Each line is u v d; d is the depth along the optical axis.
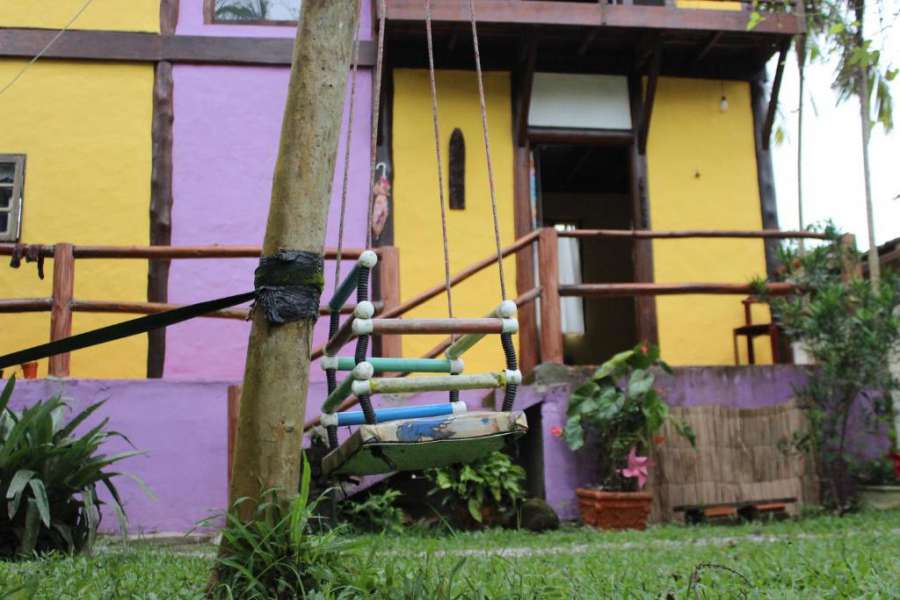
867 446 7.93
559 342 7.47
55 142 8.74
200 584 3.70
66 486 5.20
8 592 3.11
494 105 9.39
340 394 3.62
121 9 8.99
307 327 3.29
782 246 8.21
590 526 6.90
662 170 9.62
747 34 9.20
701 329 9.48
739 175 9.77
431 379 3.45
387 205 8.98
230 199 8.86
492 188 3.93
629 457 6.96
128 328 2.97
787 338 8.76
